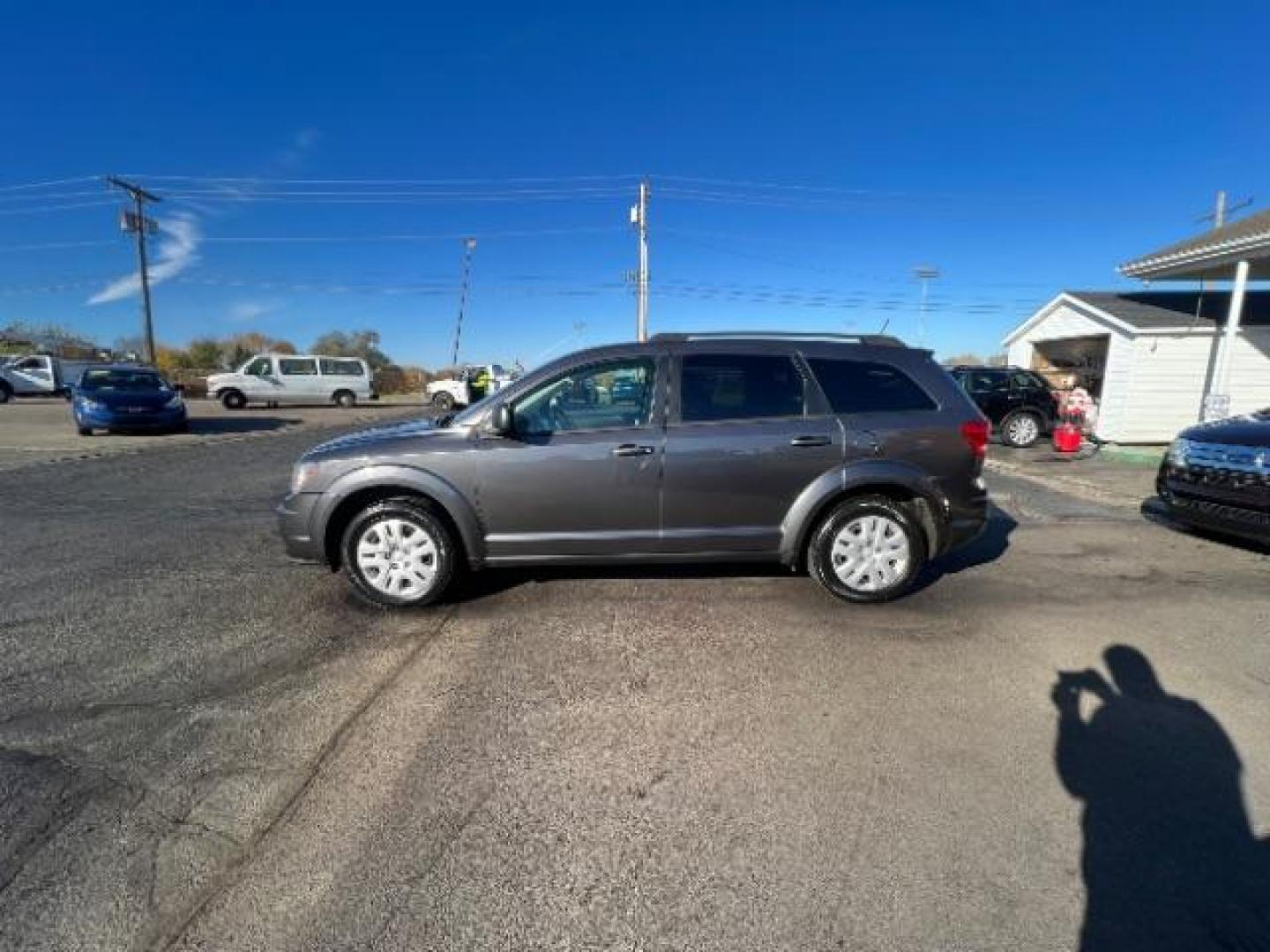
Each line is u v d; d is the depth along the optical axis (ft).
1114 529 20.49
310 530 13.42
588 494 13.28
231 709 9.77
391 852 6.98
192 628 12.64
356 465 13.21
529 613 13.35
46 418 63.46
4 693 10.20
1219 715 9.66
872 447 13.55
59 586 15.05
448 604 13.84
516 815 7.53
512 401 13.35
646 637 12.21
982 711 9.73
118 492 26.66
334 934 5.98
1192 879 6.61
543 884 6.57
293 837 7.18
